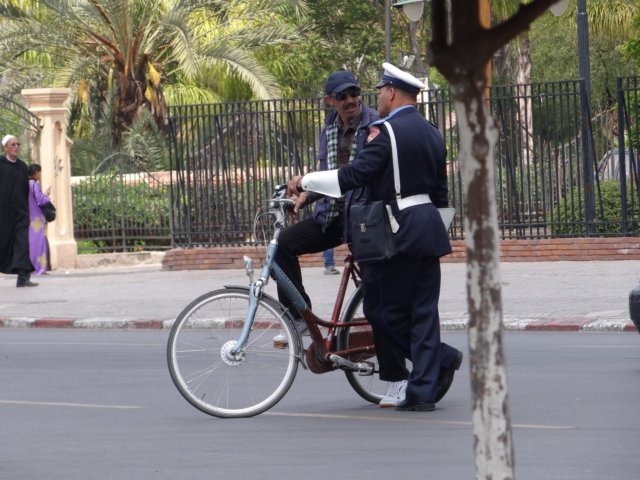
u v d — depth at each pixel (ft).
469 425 57.72
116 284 147.84
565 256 151.33
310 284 134.31
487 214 25.34
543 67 345.72
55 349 95.04
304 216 160.97
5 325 116.37
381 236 58.44
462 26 24.76
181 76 273.54
